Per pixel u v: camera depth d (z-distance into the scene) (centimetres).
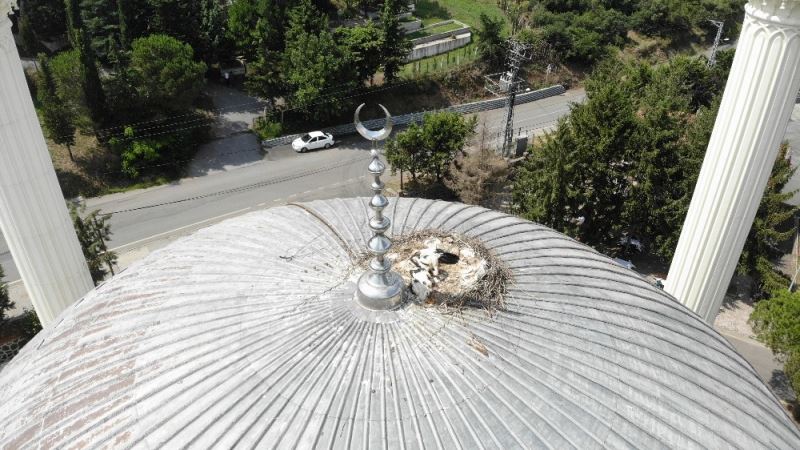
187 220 4966
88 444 1380
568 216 4434
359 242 1852
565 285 1748
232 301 1650
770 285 4019
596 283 1806
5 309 3934
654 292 1923
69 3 5184
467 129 5328
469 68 7069
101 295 1892
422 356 1460
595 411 1410
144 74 5316
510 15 8019
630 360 1555
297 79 5706
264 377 1430
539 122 6694
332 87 5866
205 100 6200
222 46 6359
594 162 4297
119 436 1375
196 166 5619
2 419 1563
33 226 2362
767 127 2223
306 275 1711
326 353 1470
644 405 1455
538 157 4516
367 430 1331
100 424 1410
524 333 1547
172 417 1385
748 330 3997
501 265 1761
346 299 1606
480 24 7806
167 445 1338
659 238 4394
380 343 1487
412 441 1321
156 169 5453
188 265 1855
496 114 6800
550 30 7588
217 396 1405
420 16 7894
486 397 1398
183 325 1598
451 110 6688
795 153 6116
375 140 1462
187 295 1708
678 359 1628
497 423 1359
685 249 2564
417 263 1681
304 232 1925
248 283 1711
